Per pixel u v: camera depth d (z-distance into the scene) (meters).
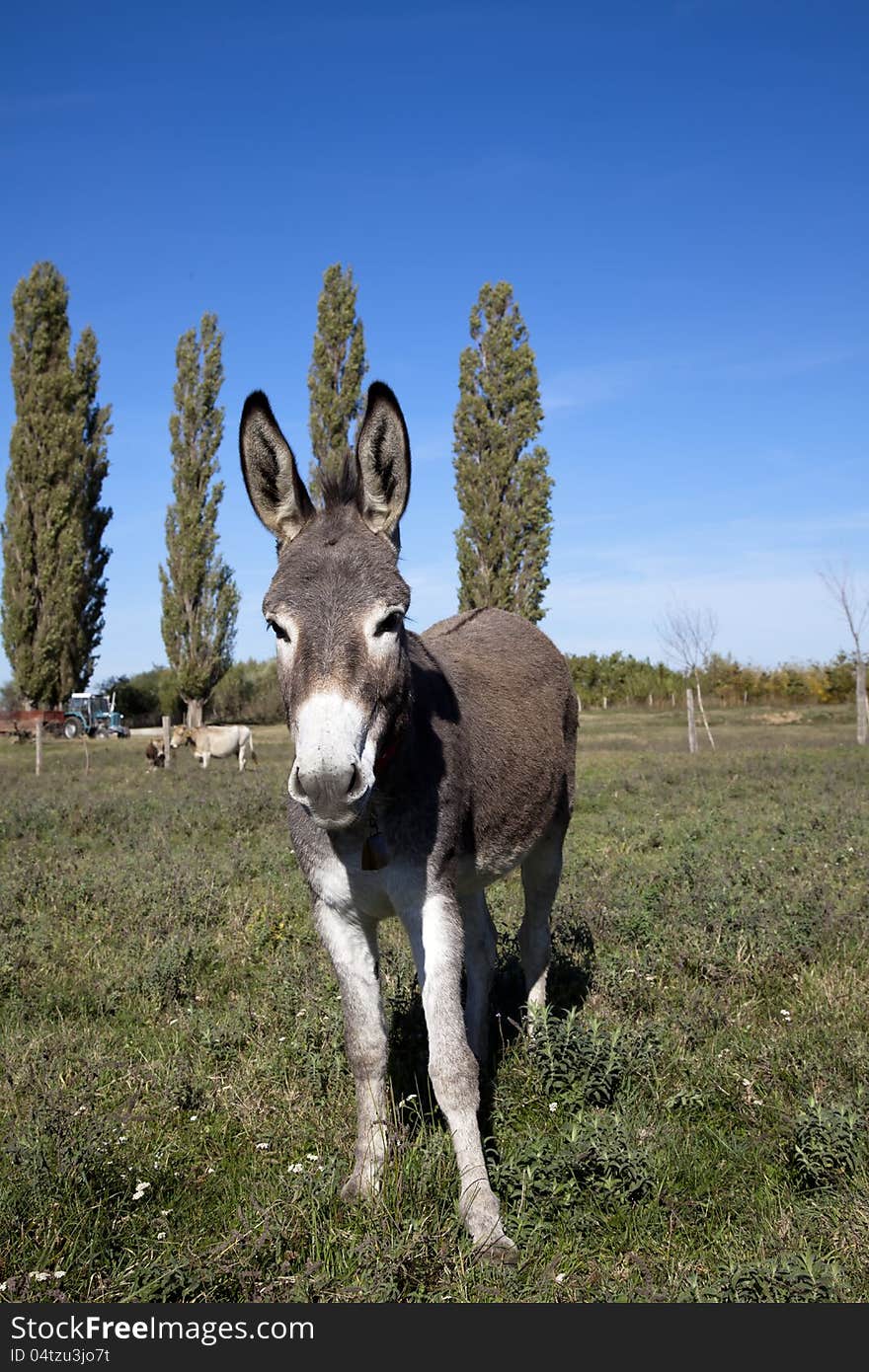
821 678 44.09
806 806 10.41
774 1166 3.13
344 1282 2.52
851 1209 2.75
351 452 3.26
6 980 4.98
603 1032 3.91
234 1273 2.50
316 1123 3.46
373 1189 2.95
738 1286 2.39
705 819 9.82
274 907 6.39
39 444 37.69
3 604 37.97
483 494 30.52
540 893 4.54
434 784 3.08
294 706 2.60
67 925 6.03
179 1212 2.88
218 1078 3.83
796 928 5.29
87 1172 2.94
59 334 38.25
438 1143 3.17
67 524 38.16
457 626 4.68
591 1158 3.02
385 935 5.68
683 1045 4.05
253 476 3.11
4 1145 3.10
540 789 4.16
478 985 4.07
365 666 2.62
